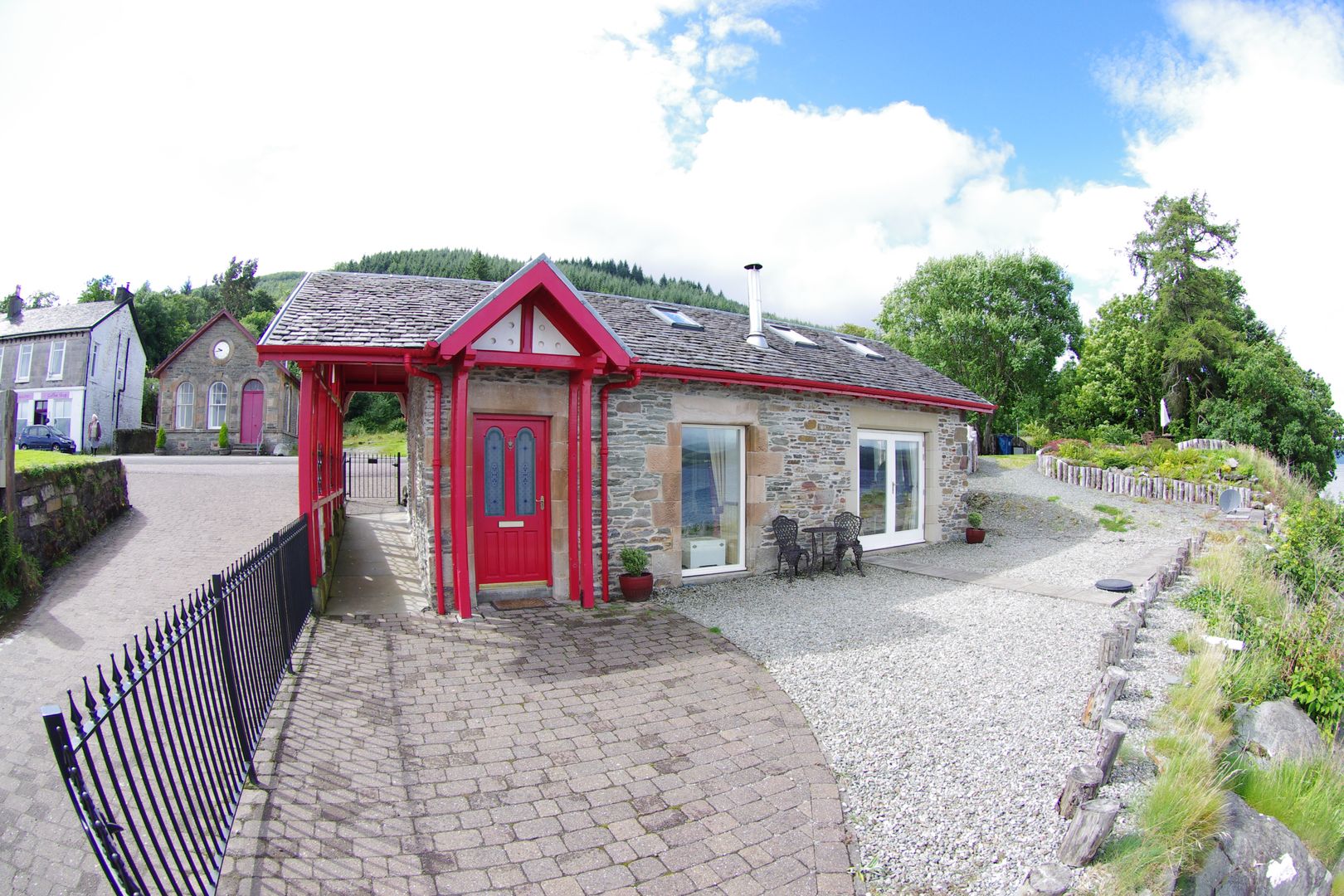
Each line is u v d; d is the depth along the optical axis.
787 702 5.38
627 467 8.67
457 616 7.34
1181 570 10.34
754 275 11.45
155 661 2.61
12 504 7.18
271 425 28.48
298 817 3.59
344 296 8.46
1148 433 27.97
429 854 3.40
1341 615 7.72
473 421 7.88
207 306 52.25
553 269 7.20
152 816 3.75
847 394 10.98
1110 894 3.24
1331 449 30.69
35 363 30.30
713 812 3.86
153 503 12.29
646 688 5.58
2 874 3.13
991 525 15.18
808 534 10.57
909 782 4.25
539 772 4.23
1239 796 4.59
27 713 4.64
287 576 5.75
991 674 6.03
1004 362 29.47
